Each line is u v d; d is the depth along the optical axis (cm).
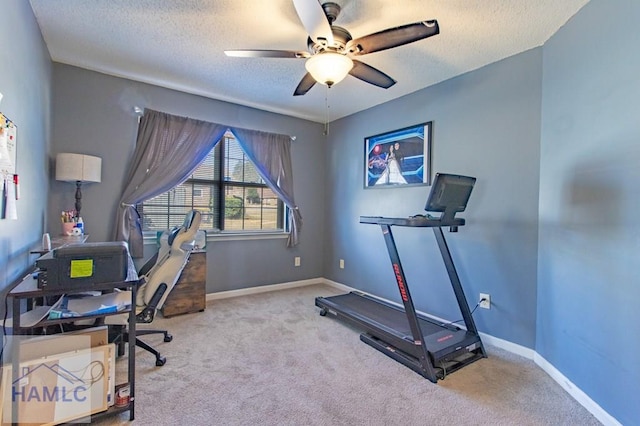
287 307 347
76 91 291
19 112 181
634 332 151
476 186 275
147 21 216
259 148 396
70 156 262
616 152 164
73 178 264
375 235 379
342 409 175
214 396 184
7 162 157
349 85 320
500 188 258
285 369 217
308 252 451
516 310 247
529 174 240
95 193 303
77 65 288
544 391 195
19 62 179
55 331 193
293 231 427
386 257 365
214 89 338
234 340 262
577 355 189
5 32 155
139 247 320
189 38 238
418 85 315
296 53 198
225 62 276
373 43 184
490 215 264
